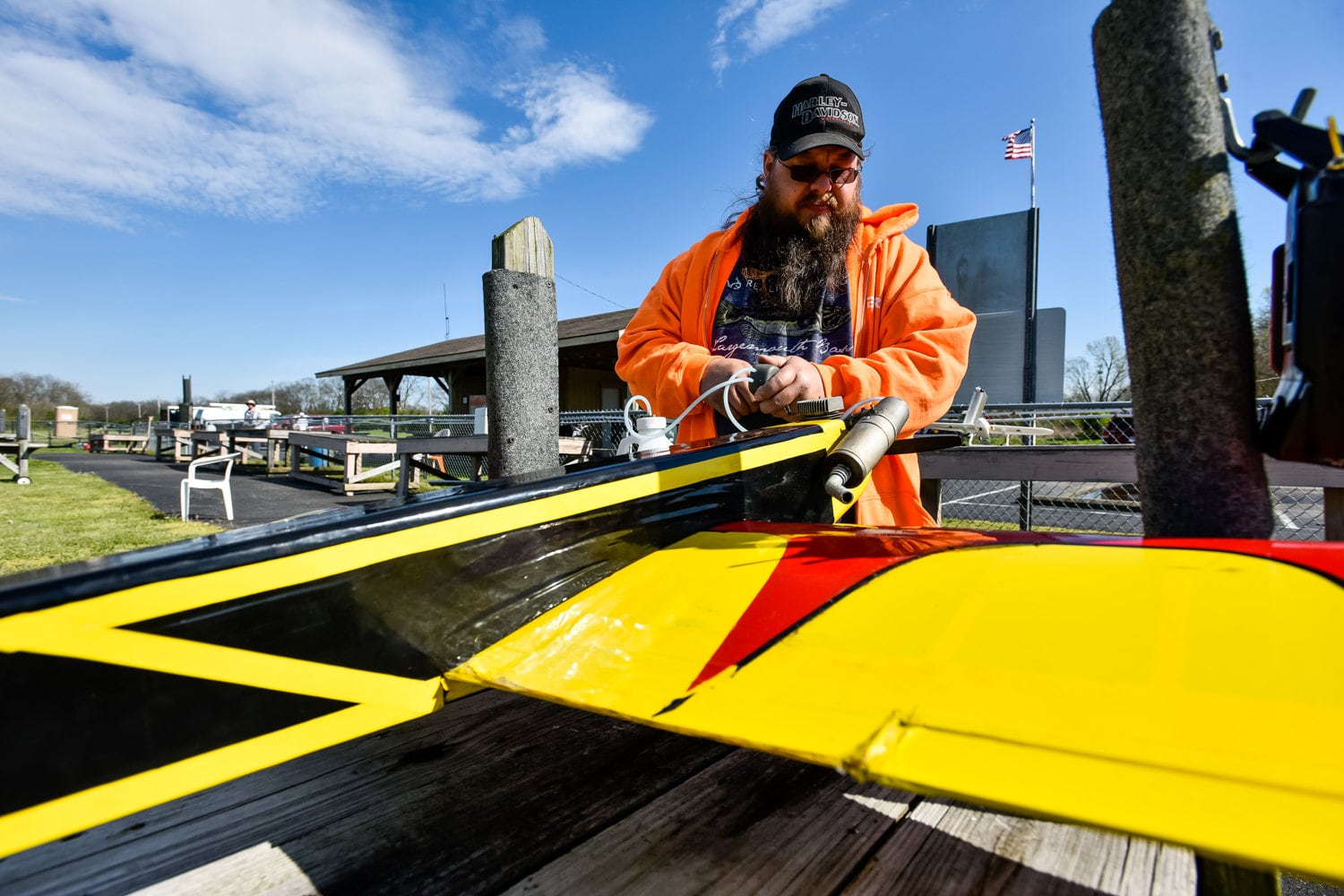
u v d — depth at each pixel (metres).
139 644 0.55
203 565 0.59
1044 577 0.69
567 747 0.99
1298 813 0.35
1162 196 1.20
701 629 0.73
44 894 0.68
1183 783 0.38
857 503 1.75
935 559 0.80
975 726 0.46
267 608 0.62
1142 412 1.27
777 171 1.97
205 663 0.58
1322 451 0.93
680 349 2.01
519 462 3.07
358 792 0.87
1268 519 1.21
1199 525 1.20
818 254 1.97
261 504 8.62
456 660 0.74
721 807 0.84
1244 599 0.58
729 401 1.78
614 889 0.69
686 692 0.58
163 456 21.17
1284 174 1.08
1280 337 1.07
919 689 0.52
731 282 2.14
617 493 0.95
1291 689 0.45
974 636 0.59
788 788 0.89
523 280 3.06
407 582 0.72
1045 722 0.45
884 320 1.96
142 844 0.76
